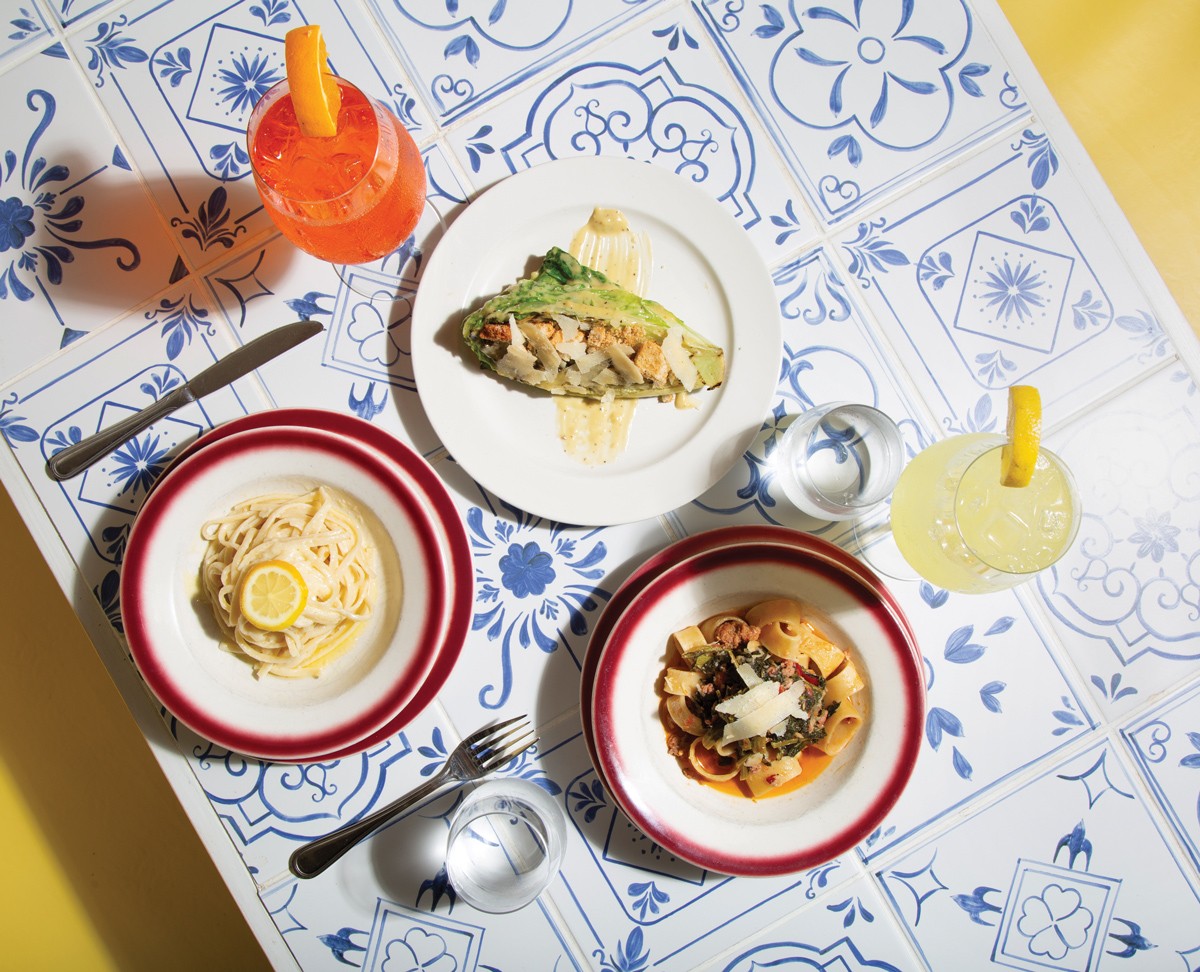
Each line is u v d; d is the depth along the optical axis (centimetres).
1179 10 133
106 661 103
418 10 106
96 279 105
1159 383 108
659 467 101
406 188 90
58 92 105
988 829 107
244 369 103
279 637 96
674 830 95
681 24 107
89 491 104
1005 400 108
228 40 105
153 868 132
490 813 103
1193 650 107
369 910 104
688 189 100
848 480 106
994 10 108
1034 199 108
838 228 108
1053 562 92
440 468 106
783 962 106
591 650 101
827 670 97
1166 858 106
